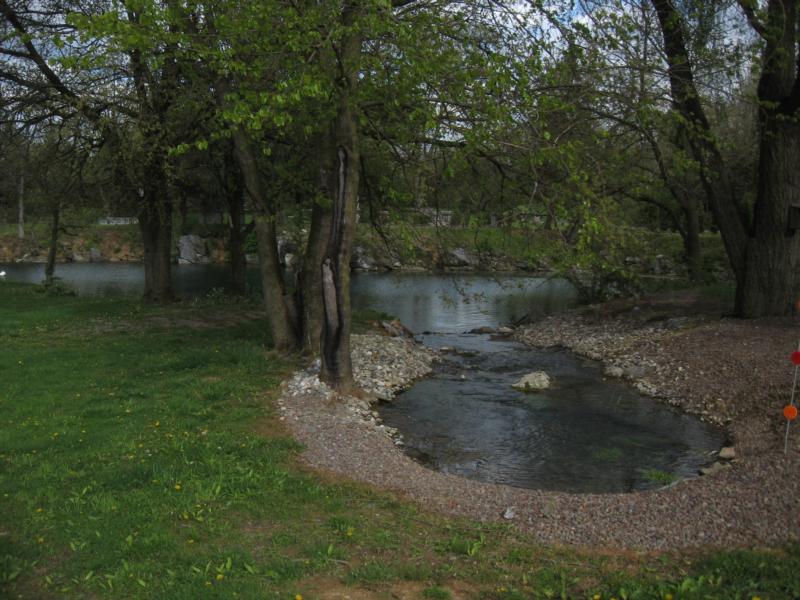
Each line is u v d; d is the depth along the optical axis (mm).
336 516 6461
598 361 17703
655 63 12273
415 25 9742
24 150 20531
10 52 17953
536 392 14078
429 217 13844
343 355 11984
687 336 16703
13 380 11797
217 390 11164
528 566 5516
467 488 7539
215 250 54844
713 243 38469
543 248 11703
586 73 11203
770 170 16484
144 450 8195
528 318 26578
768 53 14727
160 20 9773
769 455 8070
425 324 25875
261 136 12000
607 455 9938
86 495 6770
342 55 10359
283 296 14211
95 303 22047
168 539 5746
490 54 9281
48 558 5500
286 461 8117
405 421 11680
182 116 16703
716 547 5680
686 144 17344
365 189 14961
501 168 12414
